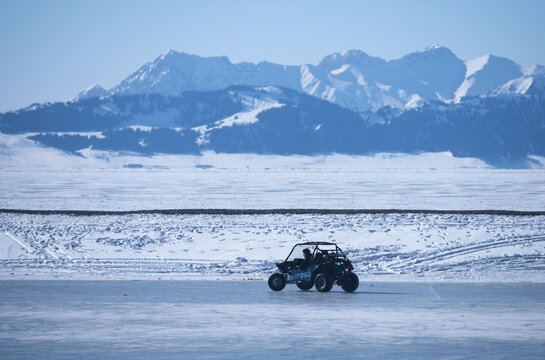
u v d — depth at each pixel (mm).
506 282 82438
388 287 77938
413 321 55344
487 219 132000
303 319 56281
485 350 43906
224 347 44969
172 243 110438
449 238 110938
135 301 66000
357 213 143625
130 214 146125
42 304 63906
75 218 139250
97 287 76250
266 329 51719
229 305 63906
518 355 42312
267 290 75125
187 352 43375
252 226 124938
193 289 75250
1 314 58594
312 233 116750
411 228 119500
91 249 106125
